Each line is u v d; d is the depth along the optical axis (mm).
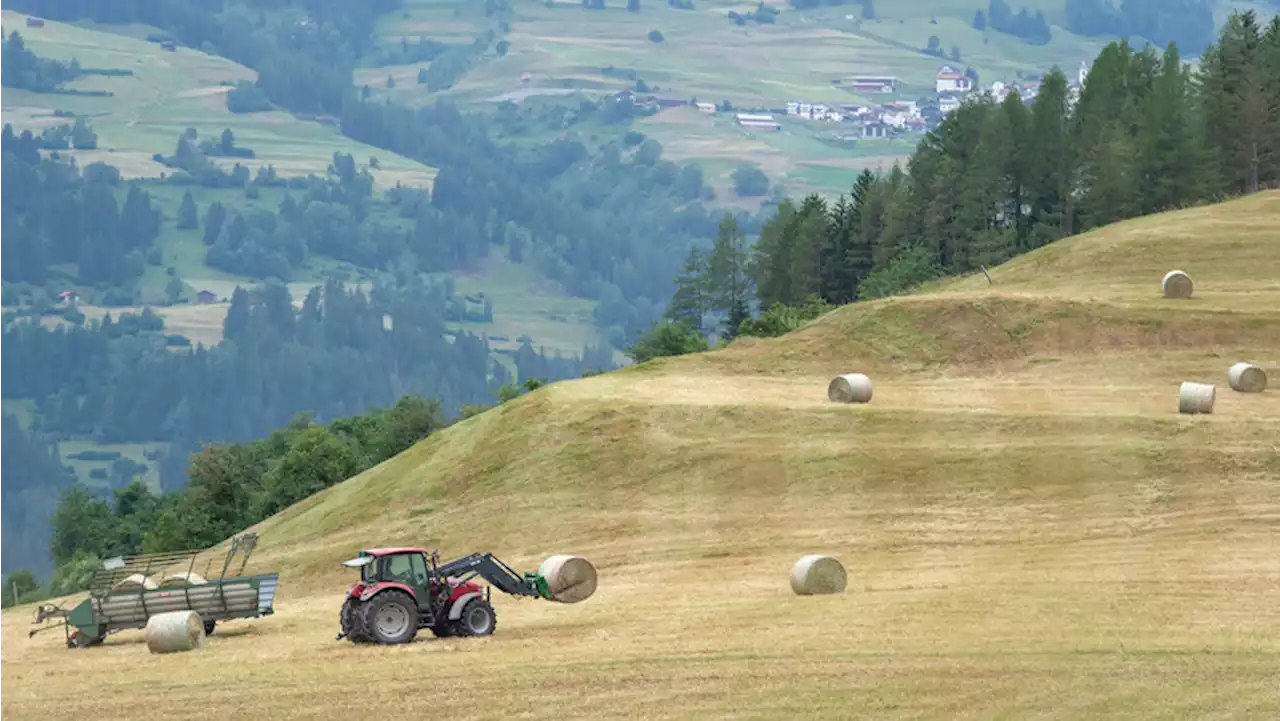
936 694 103312
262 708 107812
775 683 107875
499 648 127375
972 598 143125
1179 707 97812
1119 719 95812
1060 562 167625
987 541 186125
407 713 104250
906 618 132500
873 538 192625
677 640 126500
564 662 118250
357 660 124312
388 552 135750
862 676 108938
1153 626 123562
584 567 151000
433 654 125938
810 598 150875
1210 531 180625
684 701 104062
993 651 115438
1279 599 136500
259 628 158000
